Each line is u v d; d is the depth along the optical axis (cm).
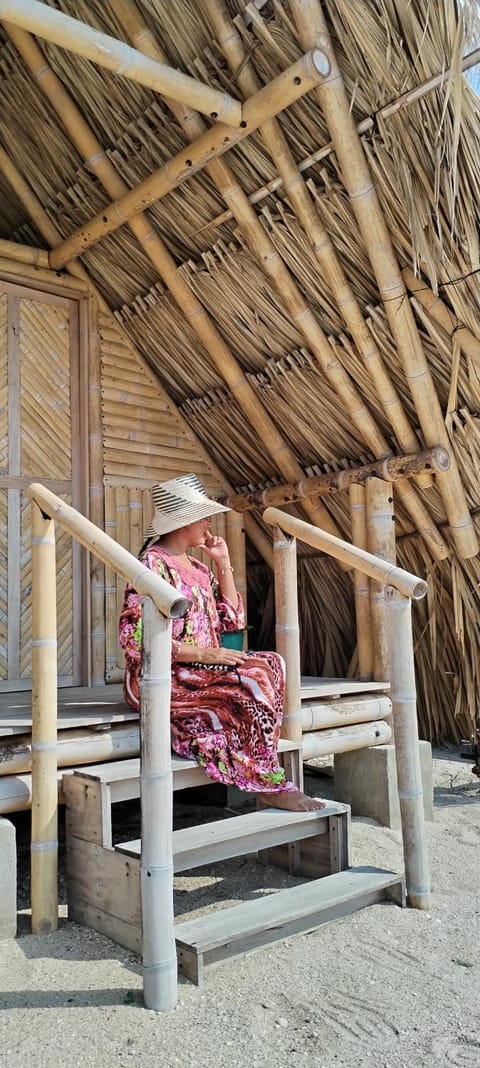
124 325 516
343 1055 195
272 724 300
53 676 273
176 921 282
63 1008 216
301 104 361
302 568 565
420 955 248
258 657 310
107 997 222
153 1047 197
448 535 462
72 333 504
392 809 397
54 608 276
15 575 464
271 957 247
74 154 442
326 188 379
